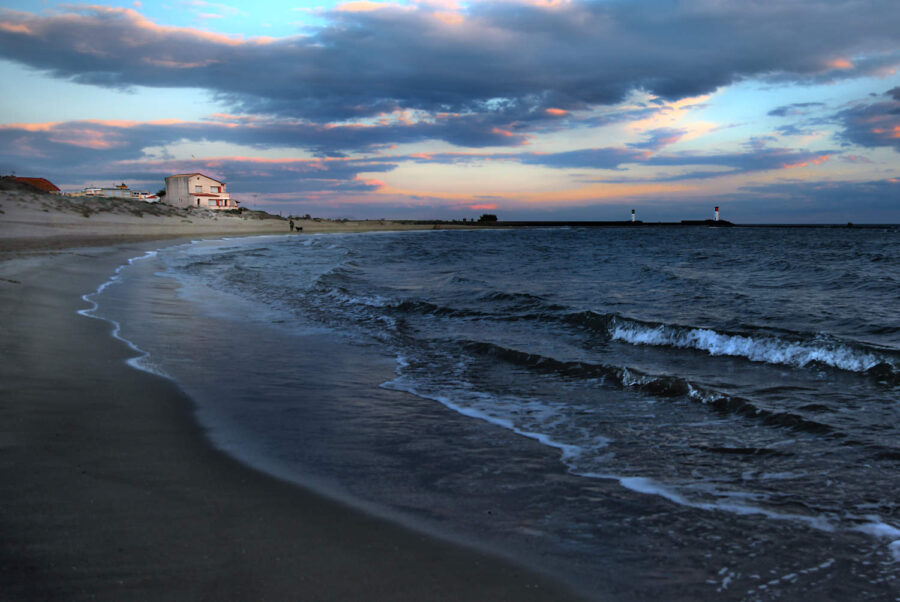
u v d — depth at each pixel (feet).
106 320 32.55
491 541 10.68
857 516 12.44
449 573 9.29
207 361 25.53
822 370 26.14
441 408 20.61
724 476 14.73
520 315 41.06
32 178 259.80
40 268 52.44
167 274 63.67
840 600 9.22
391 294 52.90
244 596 8.07
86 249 87.35
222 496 11.73
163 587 8.13
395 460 15.14
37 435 14.17
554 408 20.88
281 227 248.11
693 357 29.22
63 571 8.34
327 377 24.38
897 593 9.42
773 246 150.51
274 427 17.20
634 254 117.70
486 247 147.84
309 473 13.66
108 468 12.62
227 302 45.52
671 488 13.87
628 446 16.96
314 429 17.33
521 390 23.36
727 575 9.87
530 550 10.40
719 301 47.67
